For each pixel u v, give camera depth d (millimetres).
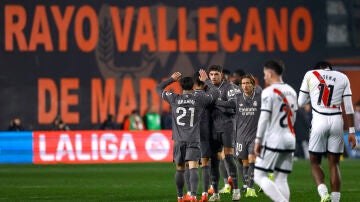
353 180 68438
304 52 109438
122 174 77500
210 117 50375
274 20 109062
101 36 106312
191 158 46406
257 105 52656
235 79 58469
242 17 108500
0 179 72062
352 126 44781
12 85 104938
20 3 105375
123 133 97250
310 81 45000
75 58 105875
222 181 68812
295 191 57281
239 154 53438
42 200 52906
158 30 107062
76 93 105812
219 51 108000
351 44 110500
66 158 97000
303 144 105000
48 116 105375
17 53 105188
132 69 106562
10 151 96812
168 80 47031
